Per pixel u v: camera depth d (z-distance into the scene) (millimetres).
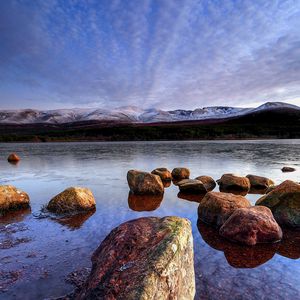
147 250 4539
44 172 21438
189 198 13047
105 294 3943
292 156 31953
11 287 5457
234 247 7551
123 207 11328
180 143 62344
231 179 15234
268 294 5352
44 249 7215
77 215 10172
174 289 4121
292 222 9031
